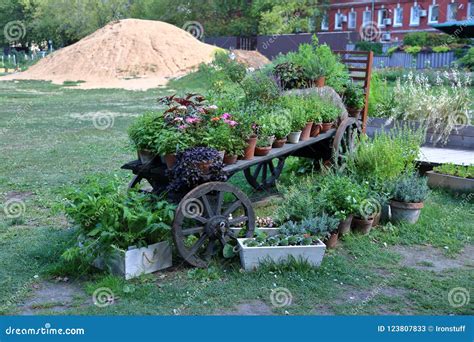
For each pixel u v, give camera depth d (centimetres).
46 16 4897
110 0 4850
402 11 3847
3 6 5478
